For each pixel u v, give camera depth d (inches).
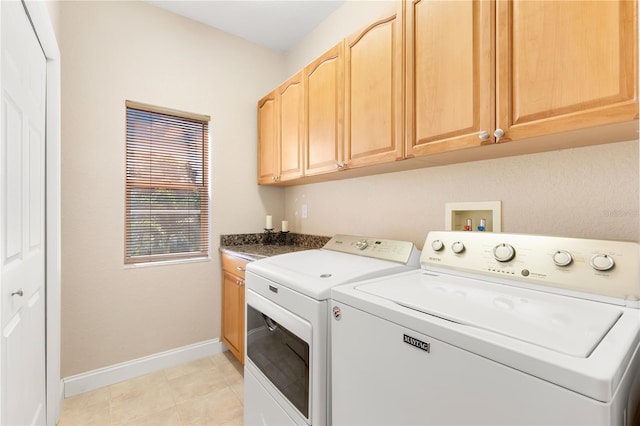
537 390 21.6
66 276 73.7
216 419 67.0
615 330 25.7
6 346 39.1
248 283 60.8
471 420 25.2
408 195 69.1
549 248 37.5
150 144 87.1
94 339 77.5
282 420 49.3
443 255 47.9
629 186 40.4
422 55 50.5
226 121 99.0
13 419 42.4
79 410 69.0
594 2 32.8
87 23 76.1
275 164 93.1
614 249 33.3
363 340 35.5
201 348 93.7
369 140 60.0
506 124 40.1
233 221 100.5
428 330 28.3
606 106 32.1
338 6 86.9
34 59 53.1
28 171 49.4
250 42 104.1
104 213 78.4
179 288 90.4
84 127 75.6
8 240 39.6
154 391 76.5
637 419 25.2
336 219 89.4
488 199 55.0
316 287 42.8
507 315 29.2
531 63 37.8
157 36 86.5
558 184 46.8
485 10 42.1
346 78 65.6
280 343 50.7
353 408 36.9
